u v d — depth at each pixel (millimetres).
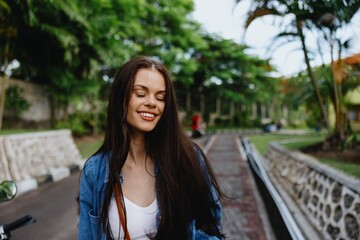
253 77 30266
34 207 4711
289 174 5961
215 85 30984
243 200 4980
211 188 1258
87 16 10562
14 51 10156
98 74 14258
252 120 35000
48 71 11266
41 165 7113
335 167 4293
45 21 9688
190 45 23234
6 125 10211
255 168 5586
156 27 19828
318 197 4012
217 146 13695
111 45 11922
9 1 7828
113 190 1136
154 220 1148
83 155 9672
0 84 9984
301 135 18922
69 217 4277
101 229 1150
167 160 1199
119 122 1193
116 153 1163
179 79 21484
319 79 7449
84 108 15328
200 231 1246
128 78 1174
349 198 3154
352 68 5906
